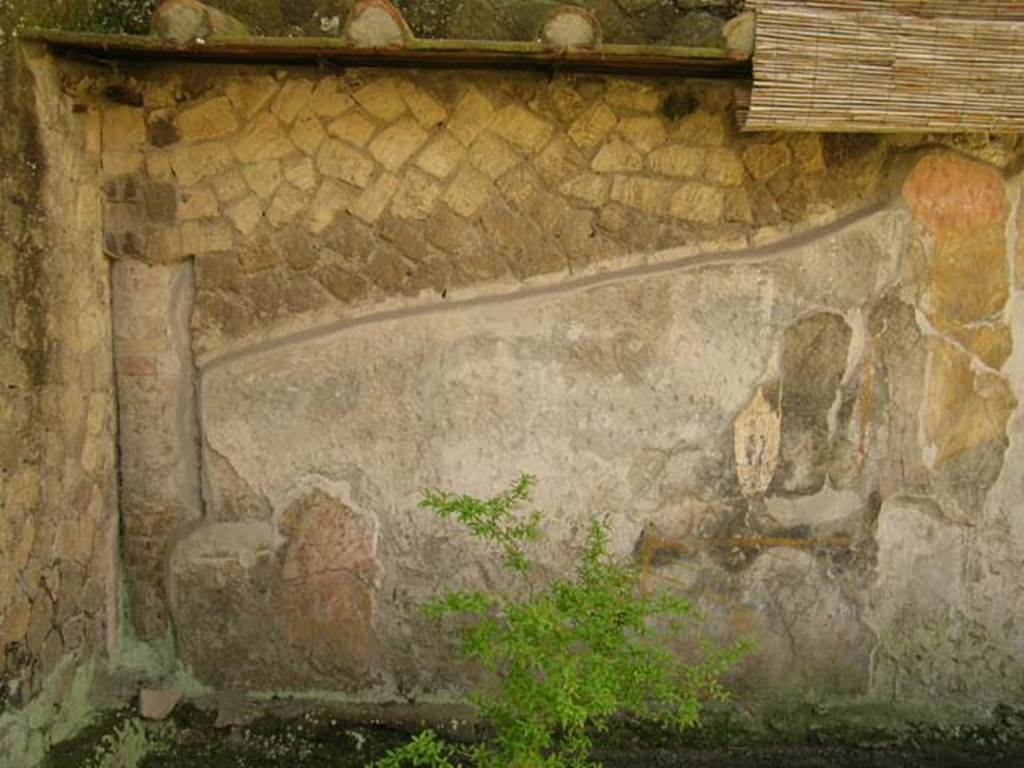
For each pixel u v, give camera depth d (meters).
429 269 2.74
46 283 2.43
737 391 2.79
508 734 2.09
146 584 2.88
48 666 2.49
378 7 2.29
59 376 2.50
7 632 2.29
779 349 2.77
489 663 2.08
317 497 2.81
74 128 2.57
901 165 2.70
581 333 2.76
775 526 2.84
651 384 2.78
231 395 2.78
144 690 2.81
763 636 2.88
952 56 2.30
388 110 2.67
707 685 2.43
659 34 2.75
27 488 2.36
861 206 2.72
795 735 2.83
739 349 2.77
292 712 2.84
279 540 2.83
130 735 2.69
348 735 2.80
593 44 2.34
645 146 2.69
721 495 2.83
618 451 2.80
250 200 2.71
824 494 2.84
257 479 2.81
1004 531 2.87
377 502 2.81
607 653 2.09
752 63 2.35
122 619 2.90
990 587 2.89
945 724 2.87
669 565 2.85
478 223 2.72
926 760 2.77
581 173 2.70
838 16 2.29
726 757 2.77
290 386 2.78
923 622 2.90
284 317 2.76
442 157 2.69
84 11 2.64
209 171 2.70
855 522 2.85
